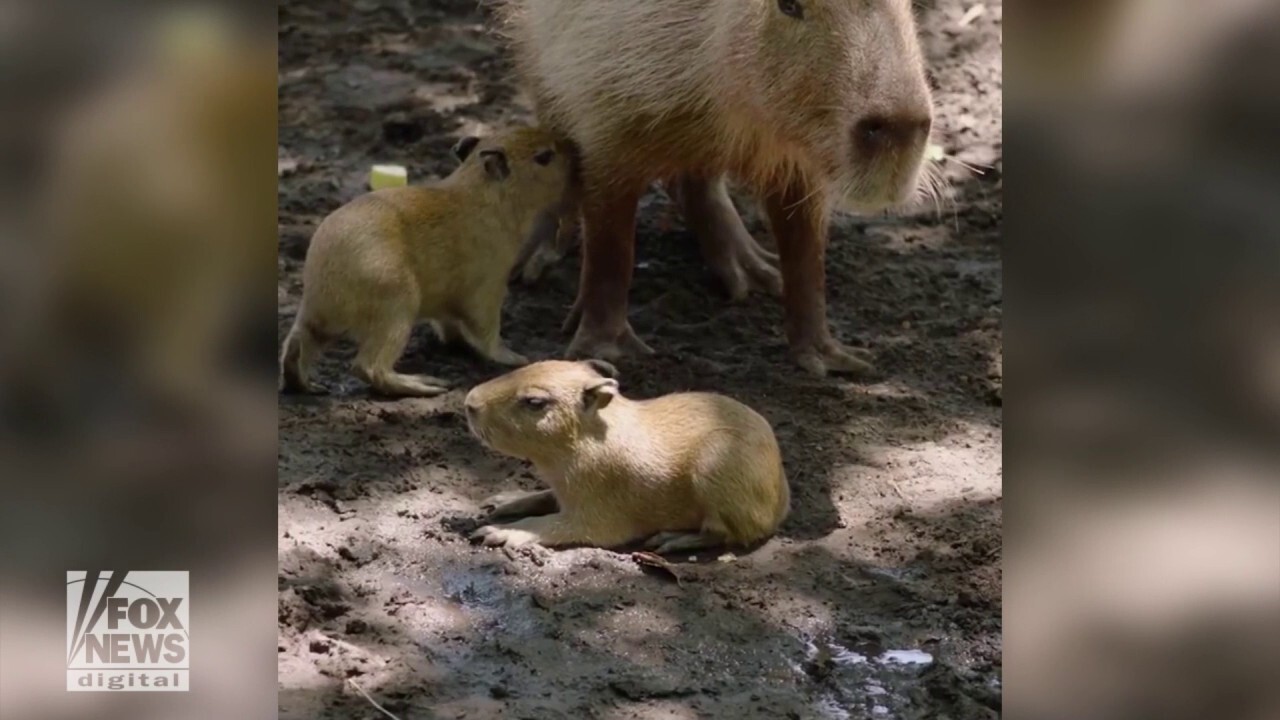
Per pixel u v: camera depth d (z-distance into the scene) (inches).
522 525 261.4
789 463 291.6
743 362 334.3
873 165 273.6
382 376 307.3
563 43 325.4
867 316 363.9
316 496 269.9
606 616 241.3
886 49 272.8
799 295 330.0
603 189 324.2
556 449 257.0
